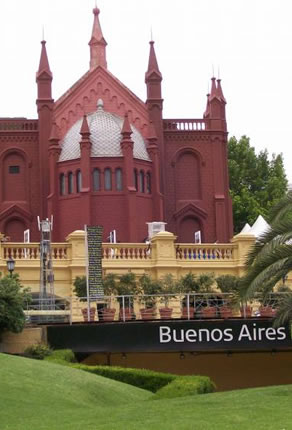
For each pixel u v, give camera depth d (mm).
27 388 25500
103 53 71375
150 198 65438
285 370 38125
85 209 62844
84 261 46312
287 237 27969
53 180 64938
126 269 47000
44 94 68000
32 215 67312
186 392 27156
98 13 72438
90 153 63656
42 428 20359
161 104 68812
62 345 36156
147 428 19469
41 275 43906
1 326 35156
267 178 90625
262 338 36812
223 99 70375
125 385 29688
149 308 40406
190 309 39062
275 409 21531
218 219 68562
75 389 26703
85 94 68750
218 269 47969
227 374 37938
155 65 69250
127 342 36375
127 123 64062
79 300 41781
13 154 68125
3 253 46188
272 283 28891
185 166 69375
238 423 19688
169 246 47438
